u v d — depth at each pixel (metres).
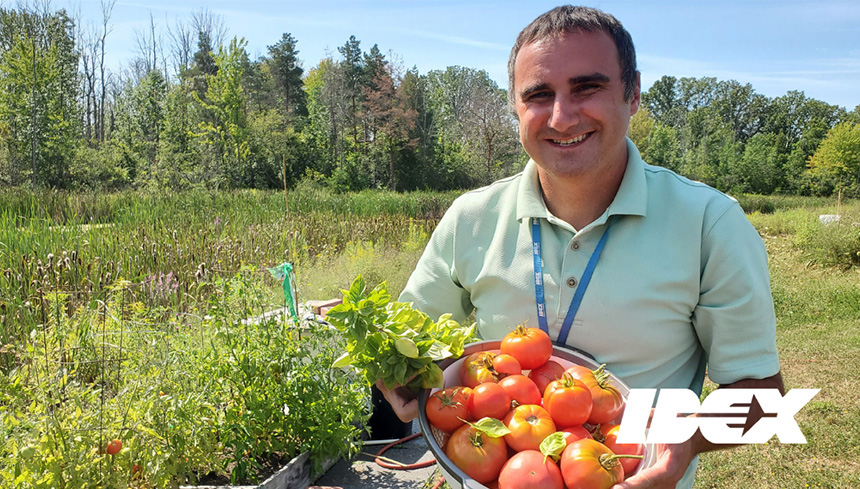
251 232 9.62
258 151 44.31
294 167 49.88
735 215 1.49
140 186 26.22
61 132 31.91
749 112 100.38
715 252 1.47
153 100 41.38
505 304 1.69
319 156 54.88
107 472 2.52
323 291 7.03
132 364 3.11
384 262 8.35
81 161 30.38
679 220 1.51
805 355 6.49
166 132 39.16
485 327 1.76
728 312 1.45
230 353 3.23
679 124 99.56
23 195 15.49
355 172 55.78
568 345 1.60
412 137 59.41
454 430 1.41
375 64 62.72
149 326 3.62
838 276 10.79
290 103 64.06
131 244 7.92
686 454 1.30
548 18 1.46
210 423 3.04
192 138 39.16
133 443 2.58
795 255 12.84
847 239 11.86
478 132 59.53
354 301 1.52
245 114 41.78
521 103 1.51
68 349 3.00
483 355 1.55
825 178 61.12
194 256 7.55
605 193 1.56
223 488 2.93
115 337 3.36
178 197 17.28
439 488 3.42
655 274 1.51
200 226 10.66
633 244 1.53
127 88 46.56
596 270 1.55
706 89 107.69
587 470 1.18
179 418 2.82
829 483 3.82
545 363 1.52
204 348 3.37
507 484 1.22
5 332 4.30
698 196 1.52
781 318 8.23
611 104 1.43
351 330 1.48
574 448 1.22
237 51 38.88
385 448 3.94
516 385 1.41
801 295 9.27
